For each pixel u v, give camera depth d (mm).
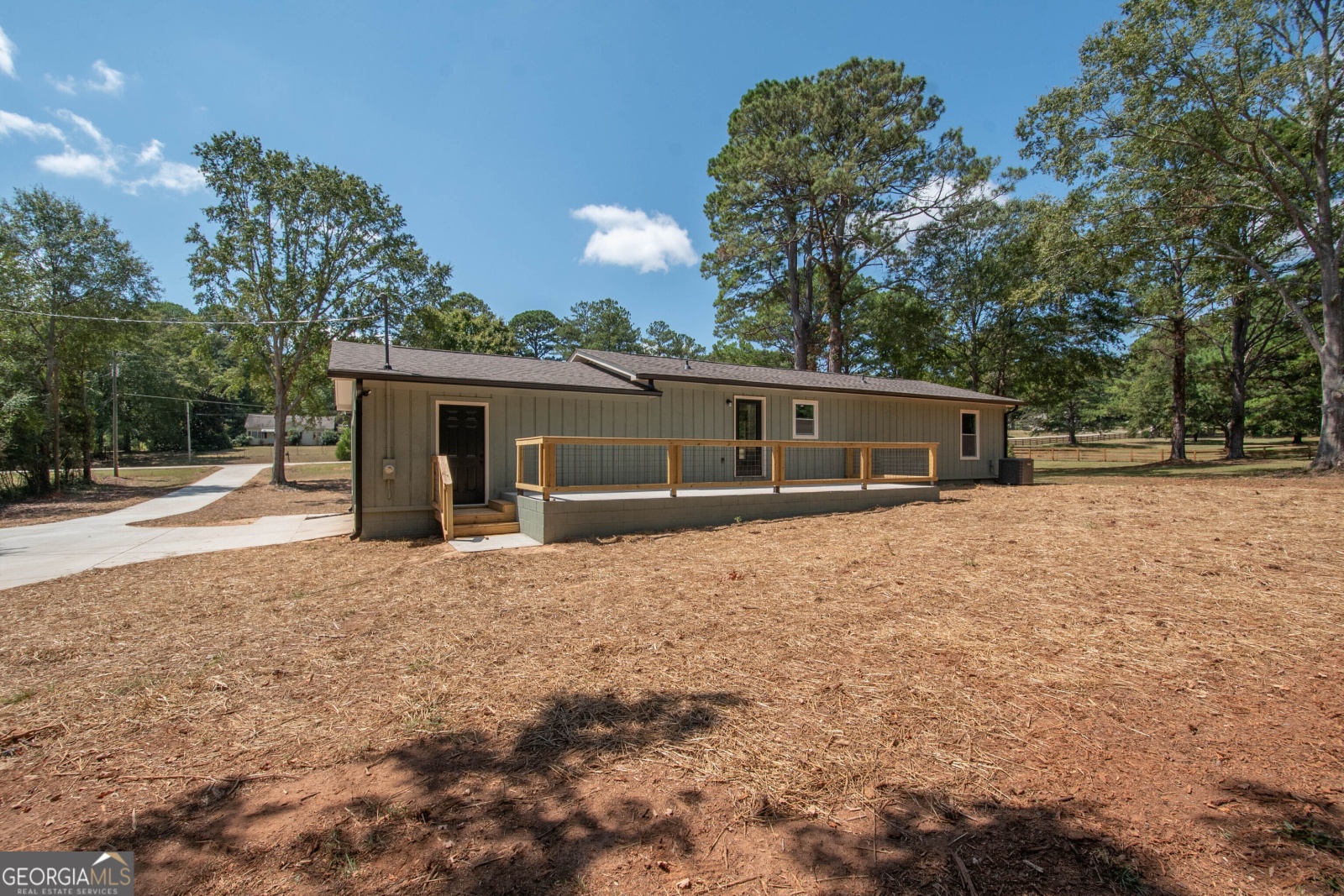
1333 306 13734
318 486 19953
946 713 2684
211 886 1751
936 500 10445
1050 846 1817
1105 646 3414
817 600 4496
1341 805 1953
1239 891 1618
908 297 24531
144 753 2541
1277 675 2953
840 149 20891
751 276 24672
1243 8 12906
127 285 19156
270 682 3277
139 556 7301
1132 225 15883
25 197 17797
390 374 8172
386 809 2096
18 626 4402
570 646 3711
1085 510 8680
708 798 2109
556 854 1845
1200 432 37219
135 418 38469
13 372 17406
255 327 19234
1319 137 13508
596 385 9844
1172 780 2133
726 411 11648
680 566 5852
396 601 4910
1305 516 7324
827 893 1664
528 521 7906
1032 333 22719
